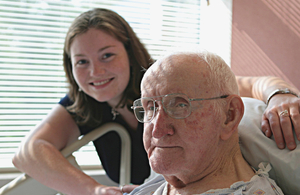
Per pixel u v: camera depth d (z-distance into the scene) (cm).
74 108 150
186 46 83
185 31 238
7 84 209
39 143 136
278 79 112
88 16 132
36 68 214
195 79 73
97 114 151
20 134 213
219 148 77
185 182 80
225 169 78
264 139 85
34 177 132
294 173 77
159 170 75
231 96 76
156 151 75
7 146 210
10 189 136
